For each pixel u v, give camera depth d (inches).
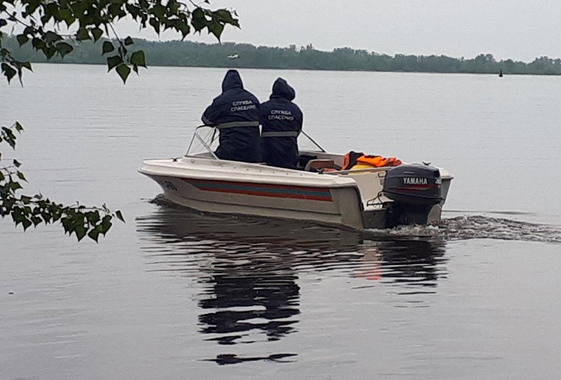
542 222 395.2
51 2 104.9
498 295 259.0
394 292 261.7
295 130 405.7
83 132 907.4
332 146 804.6
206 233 358.6
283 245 333.1
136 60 108.8
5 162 615.2
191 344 211.0
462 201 471.8
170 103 1557.6
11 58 112.8
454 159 724.0
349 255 314.8
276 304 247.6
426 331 221.9
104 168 597.3
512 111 1620.3
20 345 210.8
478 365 196.7
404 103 1828.2
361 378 187.6
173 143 805.9
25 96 1649.9
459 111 1569.9
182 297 255.6
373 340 214.1
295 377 188.1
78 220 133.3
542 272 290.0
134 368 194.4
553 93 2807.6
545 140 948.6
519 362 199.2
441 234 354.6
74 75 3373.5
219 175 400.5
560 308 245.3
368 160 391.2
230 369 193.2
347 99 1925.4
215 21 109.9
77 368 194.5
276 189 380.8
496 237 350.9
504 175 609.6
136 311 240.5
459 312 240.2
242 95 401.7
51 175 555.2
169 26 109.0
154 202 447.2
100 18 105.4
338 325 226.8
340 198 358.3
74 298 254.5
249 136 400.8
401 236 351.9
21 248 325.7
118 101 1583.4
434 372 191.8
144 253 318.3
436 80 4788.4
